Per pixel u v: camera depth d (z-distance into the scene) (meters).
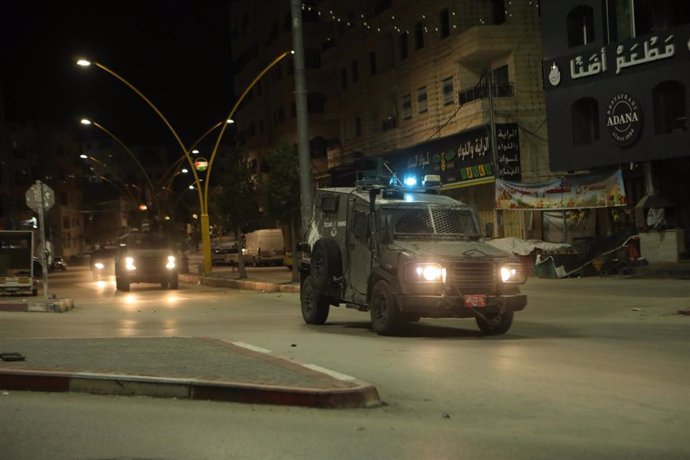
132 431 6.20
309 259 15.67
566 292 21.84
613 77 27.86
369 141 46.00
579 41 29.91
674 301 18.25
